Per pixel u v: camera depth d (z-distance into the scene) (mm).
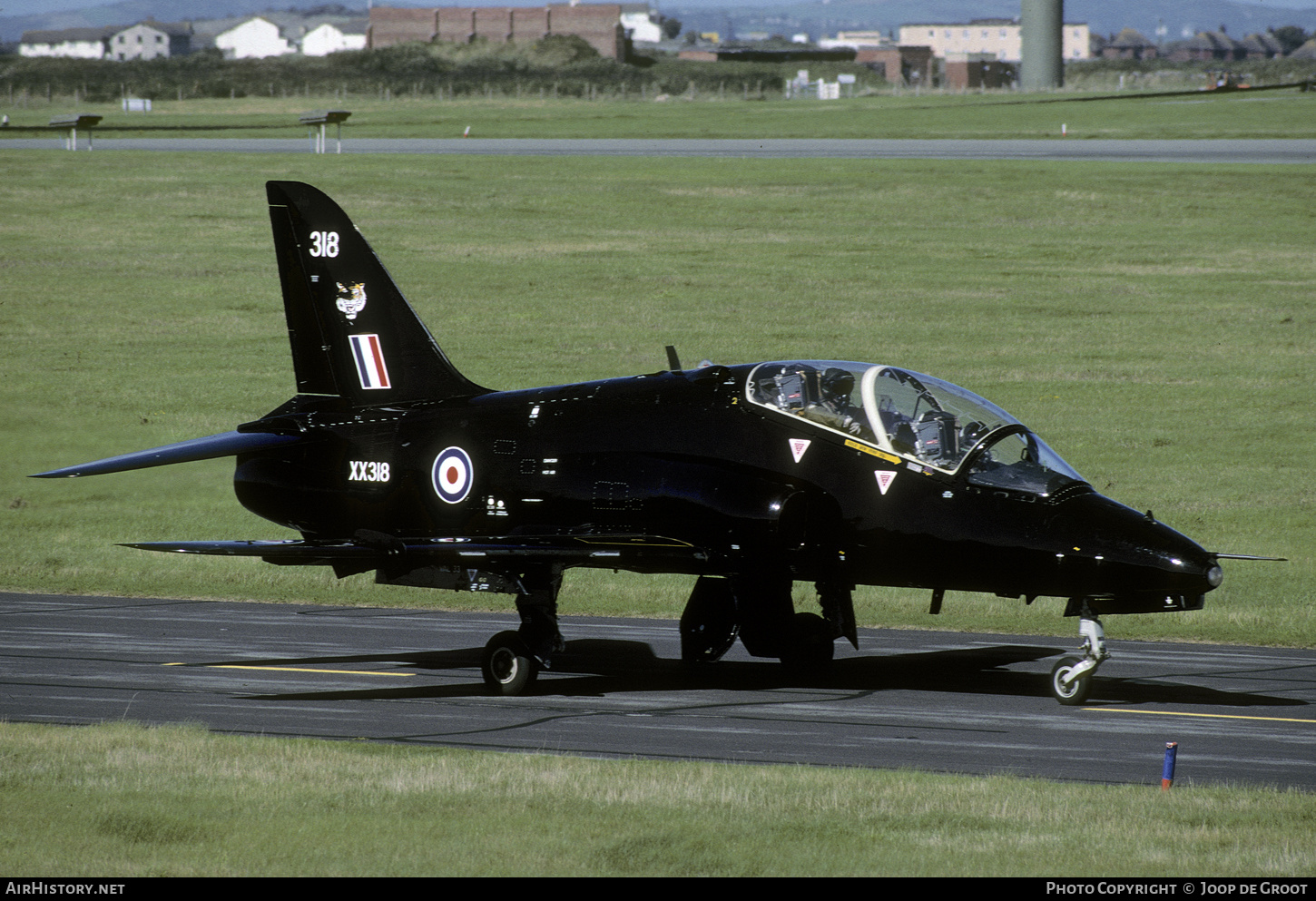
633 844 30781
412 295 156750
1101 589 47156
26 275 164875
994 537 48281
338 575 57344
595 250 180000
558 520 54344
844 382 51875
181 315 150000
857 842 31016
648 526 52500
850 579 51750
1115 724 46062
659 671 56781
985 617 69188
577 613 71875
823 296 156750
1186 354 132750
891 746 42844
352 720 47062
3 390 122750
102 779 36094
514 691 51656
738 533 50844
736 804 33938
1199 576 45781
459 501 56750
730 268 170500
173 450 59406
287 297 63781
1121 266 169500
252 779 36438
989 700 50188
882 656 60094
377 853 30156
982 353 133375
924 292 158000
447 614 71000
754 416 52406
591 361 130750
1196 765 40625
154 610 71000
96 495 99062
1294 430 109125
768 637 53344
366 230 189125
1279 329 140875
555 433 55500
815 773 37844
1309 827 32344
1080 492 49062
